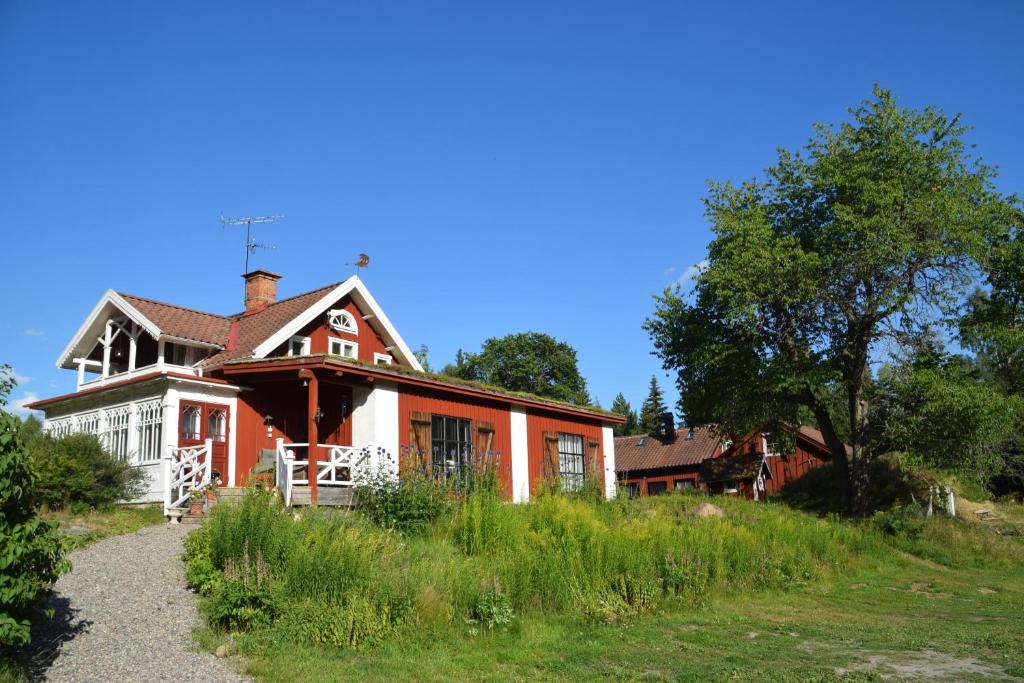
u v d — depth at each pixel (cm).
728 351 2622
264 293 2333
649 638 988
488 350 5466
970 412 2269
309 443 1619
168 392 1688
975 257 2359
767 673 824
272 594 889
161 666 754
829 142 2619
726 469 3697
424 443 1867
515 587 1045
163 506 1586
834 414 3922
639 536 1302
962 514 2697
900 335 2566
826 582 1579
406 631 899
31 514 724
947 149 2483
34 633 816
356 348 2245
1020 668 856
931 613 1304
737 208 2759
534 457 2222
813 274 2477
